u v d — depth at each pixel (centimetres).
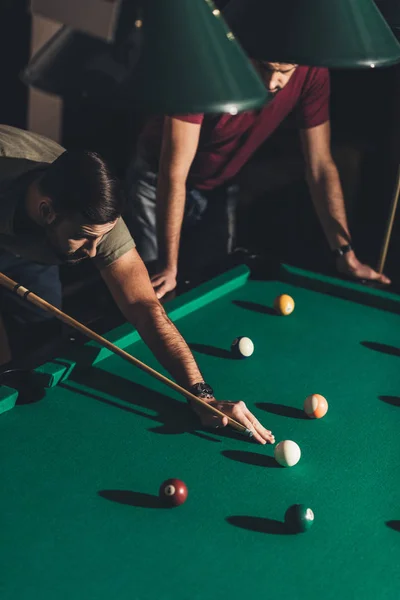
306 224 617
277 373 311
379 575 222
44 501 241
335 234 412
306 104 392
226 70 191
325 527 237
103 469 256
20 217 290
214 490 250
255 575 220
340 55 232
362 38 234
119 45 189
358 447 273
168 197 371
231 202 452
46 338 388
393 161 605
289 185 636
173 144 363
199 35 190
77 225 271
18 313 385
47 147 321
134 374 302
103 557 223
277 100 382
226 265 376
